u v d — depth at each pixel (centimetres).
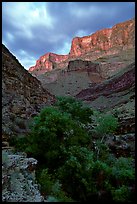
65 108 2477
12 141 1917
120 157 1975
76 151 1728
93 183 1550
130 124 2800
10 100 2364
